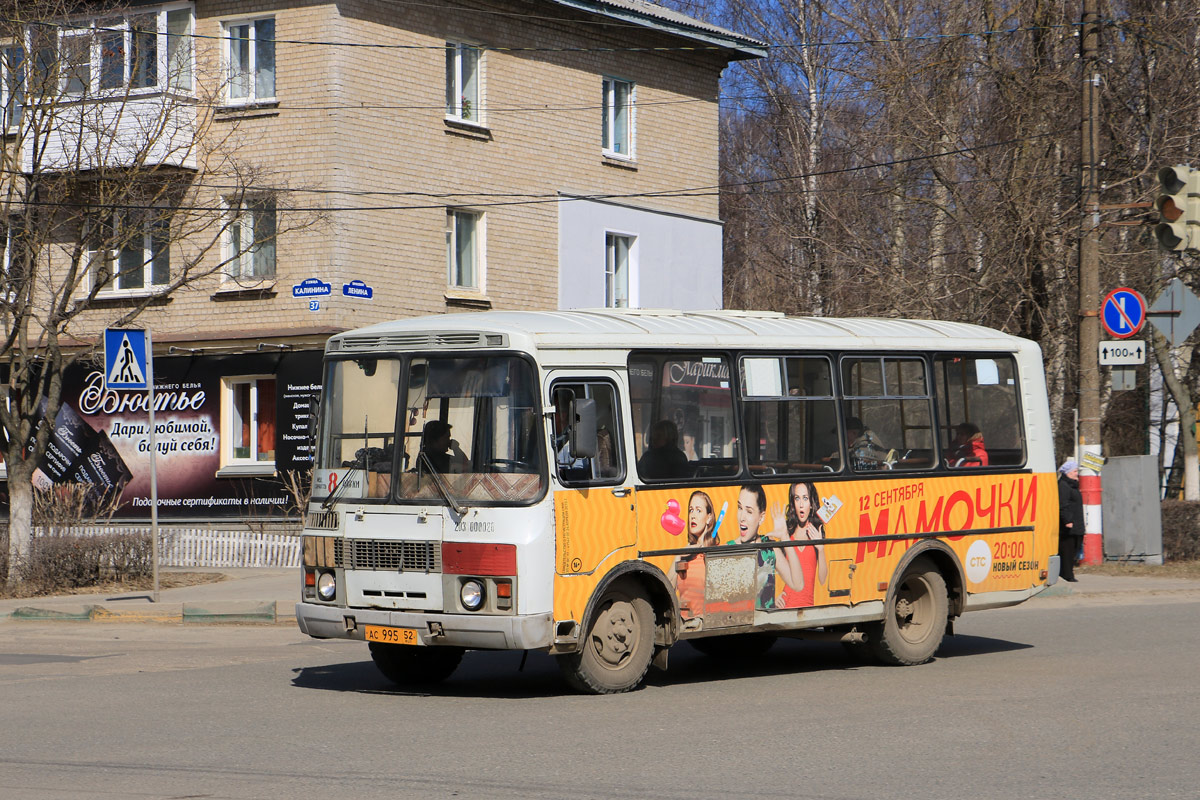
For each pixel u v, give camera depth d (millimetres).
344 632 10875
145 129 23047
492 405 10469
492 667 12828
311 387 25953
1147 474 21672
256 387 26906
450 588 10359
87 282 27609
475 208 28516
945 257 26719
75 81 25422
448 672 11836
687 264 33688
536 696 10914
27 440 20109
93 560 20031
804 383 12250
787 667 12844
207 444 27078
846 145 36125
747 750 8602
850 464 12469
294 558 23141
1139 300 20422
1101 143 26078
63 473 28188
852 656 13297
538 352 10461
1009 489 13680
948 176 25922
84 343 26297
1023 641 14398
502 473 10359
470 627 10266
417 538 10531
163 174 24531
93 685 11680
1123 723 9516
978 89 26250
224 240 26672
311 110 25859
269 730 9391
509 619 10141
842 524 12328
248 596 18594
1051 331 24891
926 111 25766
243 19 26391
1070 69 25297
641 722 9633
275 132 26109
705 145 34250
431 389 10727
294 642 15148
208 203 26188
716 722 9617
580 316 11242
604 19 30750
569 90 30547
